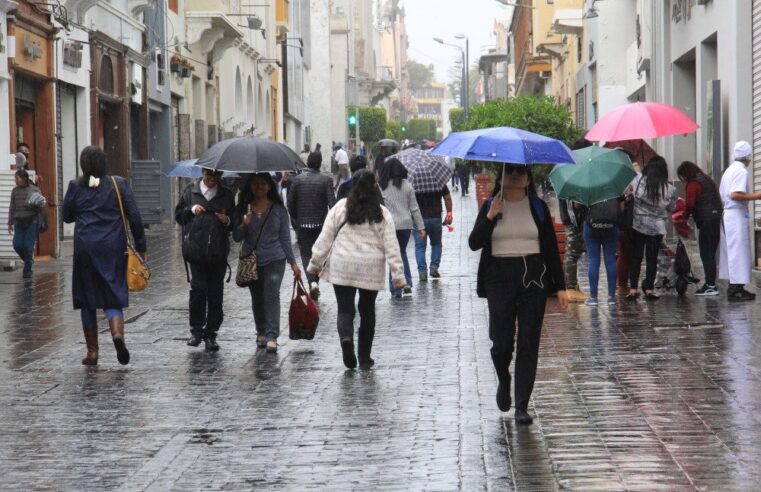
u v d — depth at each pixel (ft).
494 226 37.29
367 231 47.93
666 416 37.14
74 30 121.70
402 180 75.25
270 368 48.78
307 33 352.28
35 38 108.37
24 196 86.94
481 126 136.77
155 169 144.87
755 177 86.89
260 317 54.44
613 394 40.96
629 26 163.84
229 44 197.26
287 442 35.27
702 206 68.69
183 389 44.21
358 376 46.42
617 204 64.90
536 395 41.27
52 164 112.27
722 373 44.29
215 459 33.37
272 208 53.31
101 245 48.57
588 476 30.22
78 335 58.54
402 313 65.67
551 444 33.99
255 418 38.81
